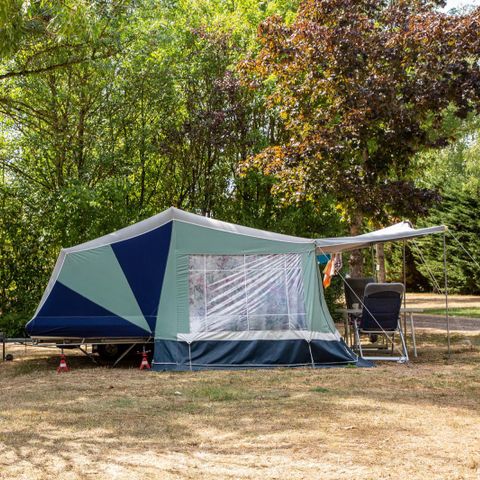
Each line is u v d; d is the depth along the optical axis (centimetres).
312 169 1334
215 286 1028
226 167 1773
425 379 876
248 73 1479
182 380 888
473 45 1277
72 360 1141
